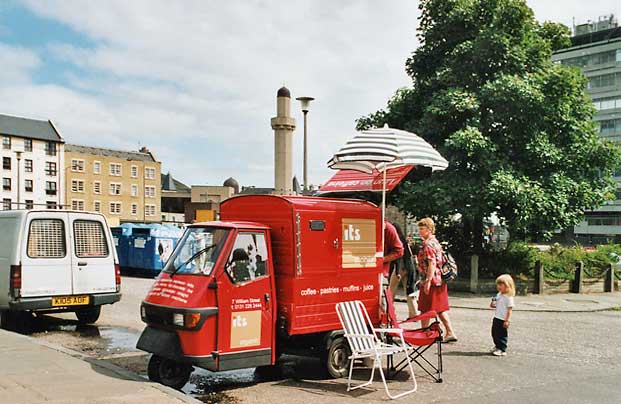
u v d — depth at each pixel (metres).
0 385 5.91
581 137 19.72
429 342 6.98
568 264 20.06
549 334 10.76
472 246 20.61
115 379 6.29
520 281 18.78
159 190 100.62
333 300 7.39
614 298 18.11
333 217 7.45
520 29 20.11
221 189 90.81
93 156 90.38
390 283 10.24
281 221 7.10
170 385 6.61
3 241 10.01
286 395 6.37
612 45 75.94
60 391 5.69
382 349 6.52
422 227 9.12
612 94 76.00
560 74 18.91
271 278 6.94
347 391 6.57
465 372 7.58
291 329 6.91
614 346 9.59
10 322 10.19
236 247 6.66
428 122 19.55
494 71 19.72
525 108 18.42
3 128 79.75
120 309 13.19
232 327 6.50
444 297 9.45
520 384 6.93
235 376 7.32
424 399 6.22
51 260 10.02
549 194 18.28
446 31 20.84
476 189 17.80
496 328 8.73
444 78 19.95
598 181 20.42
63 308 10.44
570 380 7.16
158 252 22.75
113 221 46.53
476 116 18.89
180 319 6.27
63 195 86.38
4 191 79.62
